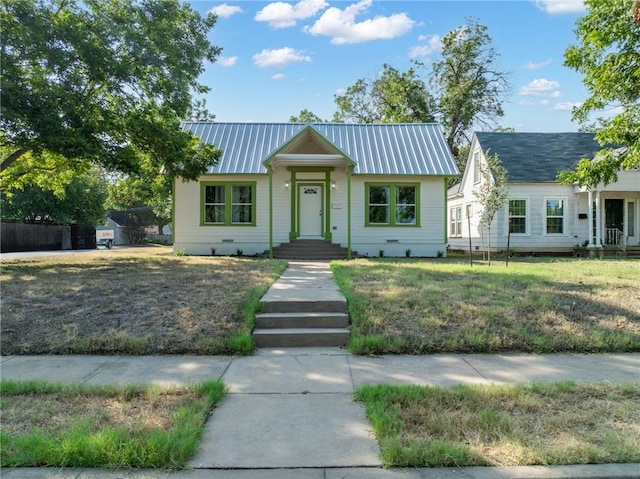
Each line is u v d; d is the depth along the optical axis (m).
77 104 12.76
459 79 33.75
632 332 6.09
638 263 14.39
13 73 11.38
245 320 6.39
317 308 6.96
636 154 10.95
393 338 5.88
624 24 10.40
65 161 16.39
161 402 3.95
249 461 2.99
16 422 3.56
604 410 3.76
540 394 4.11
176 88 14.62
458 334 5.95
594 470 2.85
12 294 7.81
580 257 19.17
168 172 16.09
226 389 4.34
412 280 9.22
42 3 12.40
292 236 18.06
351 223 18.27
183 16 14.98
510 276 10.01
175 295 7.66
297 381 4.62
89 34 12.63
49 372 4.92
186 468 2.91
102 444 3.04
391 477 2.80
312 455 3.06
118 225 50.91
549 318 6.50
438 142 19.36
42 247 29.70
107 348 5.67
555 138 22.72
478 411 3.69
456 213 26.67
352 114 37.31
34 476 2.82
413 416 3.62
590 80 11.74
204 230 18.20
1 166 13.44
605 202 20.92
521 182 20.25
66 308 6.95
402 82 33.81
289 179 18.14
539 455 2.97
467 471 2.86
